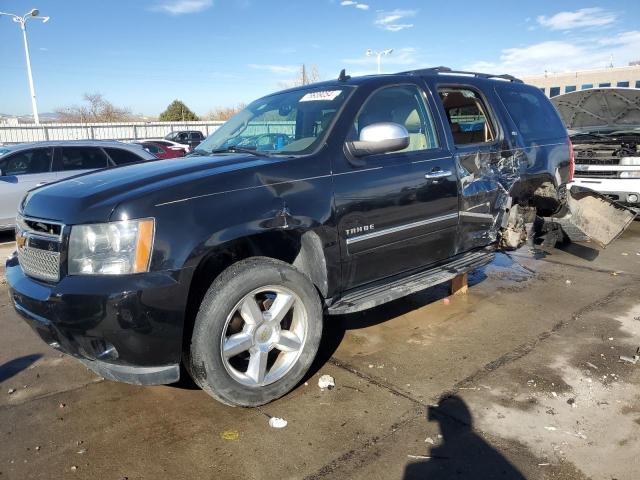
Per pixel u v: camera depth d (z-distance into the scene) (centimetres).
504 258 660
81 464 271
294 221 317
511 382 345
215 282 292
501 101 488
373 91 385
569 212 576
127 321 266
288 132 384
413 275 412
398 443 283
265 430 297
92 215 274
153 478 260
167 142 1962
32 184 823
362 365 374
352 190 347
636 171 776
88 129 3597
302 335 330
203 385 300
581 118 920
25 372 375
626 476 254
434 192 400
